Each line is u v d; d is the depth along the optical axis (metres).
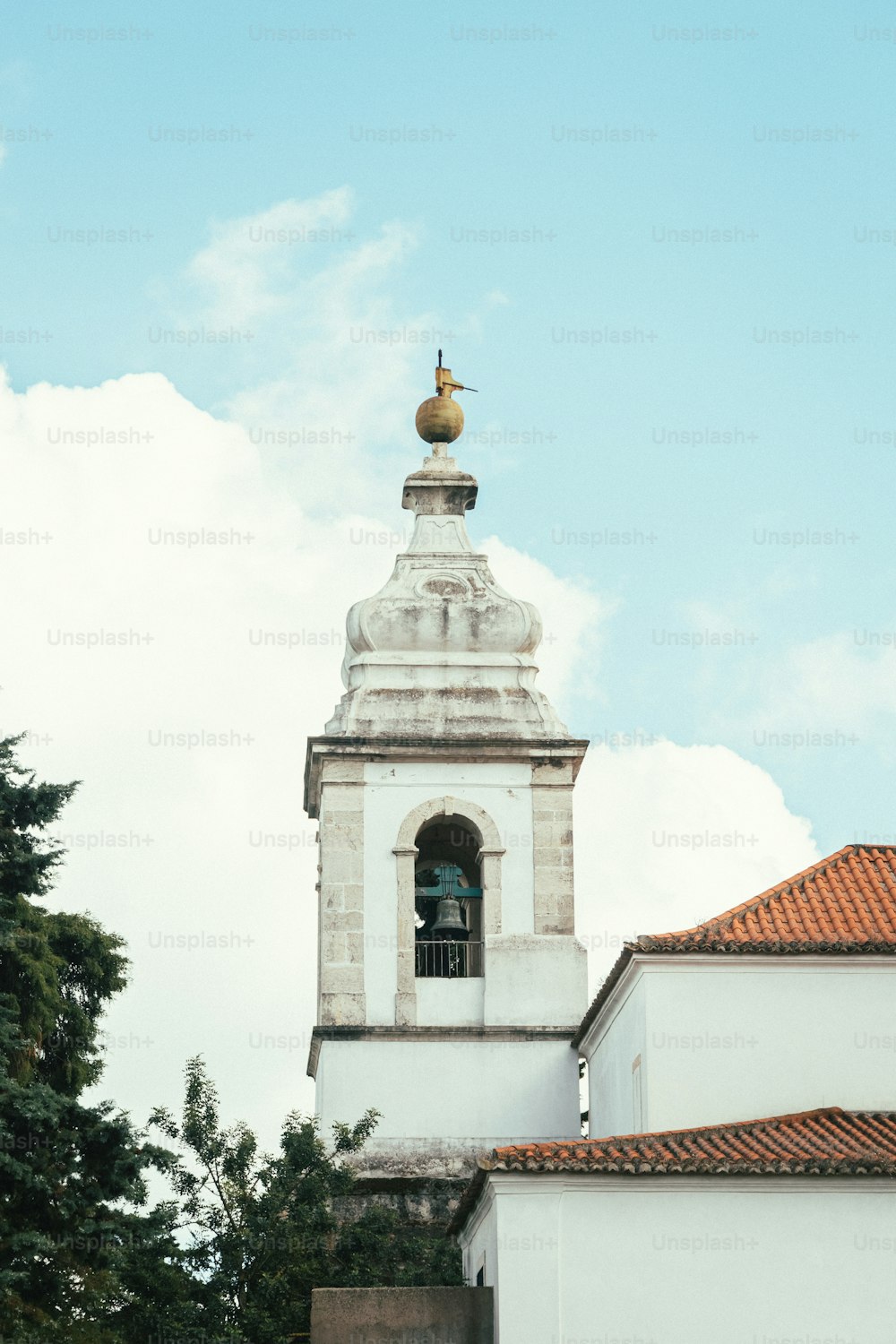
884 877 45.94
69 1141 40.47
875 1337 36.72
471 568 57.16
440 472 58.16
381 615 56.16
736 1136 39.78
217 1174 47.91
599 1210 37.22
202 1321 45.19
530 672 55.97
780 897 45.09
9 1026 42.38
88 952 49.12
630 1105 44.97
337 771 54.47
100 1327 42.12
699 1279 36.94
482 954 54.19
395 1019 52.97
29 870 45.09
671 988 42.78
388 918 53.66
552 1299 36.78
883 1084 42.38
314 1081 55.62
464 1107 52.34
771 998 42.75
